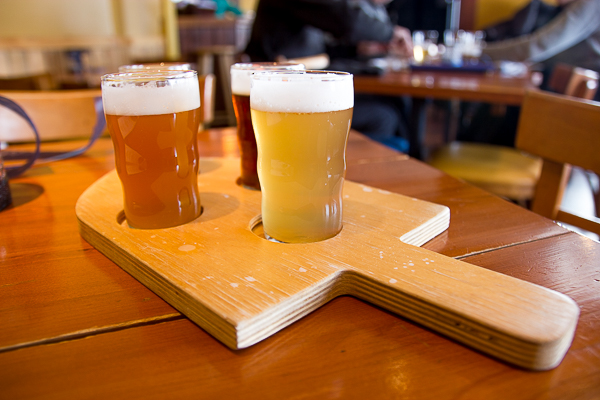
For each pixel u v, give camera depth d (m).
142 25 4.34
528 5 3.65
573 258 0.55
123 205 0.67
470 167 1.85
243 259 0.51
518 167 1.85
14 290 0.49
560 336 0.36
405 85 1.92
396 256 0.51
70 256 0.58
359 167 0.96
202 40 4.83
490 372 0.37
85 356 0.39
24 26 3.66
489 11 4.33
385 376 0.36
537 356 0.36
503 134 3.25
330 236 0.57
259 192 0.75
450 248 0.58
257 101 0.54
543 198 1.05
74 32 3.92
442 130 3.99
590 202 2.60
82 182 0.87
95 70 3.64
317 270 0.48
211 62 3.84
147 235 0.57
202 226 0.61
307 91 0.51
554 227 0.65
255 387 0.35
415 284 0.44
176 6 4.86
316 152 0.53
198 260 0.51
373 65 2.46
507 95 1.72
